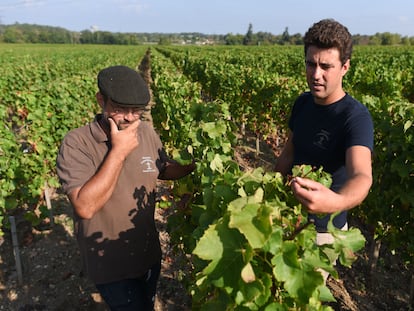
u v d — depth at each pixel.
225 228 1.23
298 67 17.12
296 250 1.20
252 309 1.29
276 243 1.21
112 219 2.15
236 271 1.22
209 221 1.58
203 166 2.35
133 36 128.12
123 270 2.25
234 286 1.22
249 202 1.26
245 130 10.01
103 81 1.88
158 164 2.34
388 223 3.73
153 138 2.33
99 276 2.24
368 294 3.80
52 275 4.12
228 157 2.78
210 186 1.97
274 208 1.30
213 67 13.07
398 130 3.55
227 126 3.44
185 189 2.83
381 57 20.91
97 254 2.21
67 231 4.97
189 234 2.70
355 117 2.05
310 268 1.22
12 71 14.15
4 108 6.80
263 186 1.61
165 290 3.81
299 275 1.20
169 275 4.01
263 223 1.14
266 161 7.95
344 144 2.11
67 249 4.58
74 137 2.03
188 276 3.54
